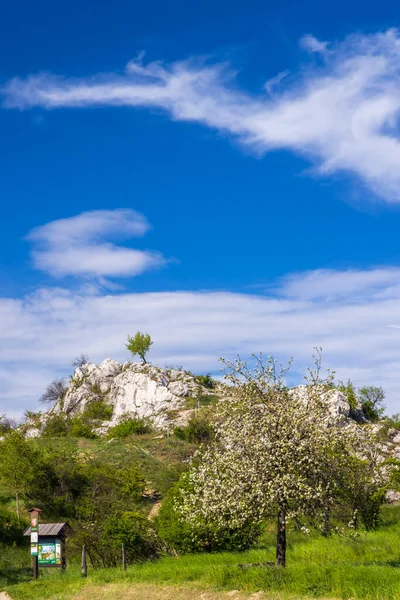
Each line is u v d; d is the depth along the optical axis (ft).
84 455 171.63
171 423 238.27
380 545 77.51
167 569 66.64
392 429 176.45
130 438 224.12
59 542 81.97
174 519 83.35
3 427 253.44
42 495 135.95
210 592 52.70
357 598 43.68
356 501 92.12
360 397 213.87
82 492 140.36
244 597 49.01
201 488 61.72
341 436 59.21
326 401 61.82
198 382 301.22
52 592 64.95
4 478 135.95
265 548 84.28
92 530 92.17
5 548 104.53
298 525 58.65
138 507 134.10
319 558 68.59
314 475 57.47
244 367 62.23
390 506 123.95
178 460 180.65
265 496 56.70
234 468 58.18
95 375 328.70
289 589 48.67
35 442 209.87
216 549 82.53
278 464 56.39
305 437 58.39
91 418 286.25
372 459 95.35
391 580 46.37
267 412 59.52
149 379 293.23
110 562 85.71
